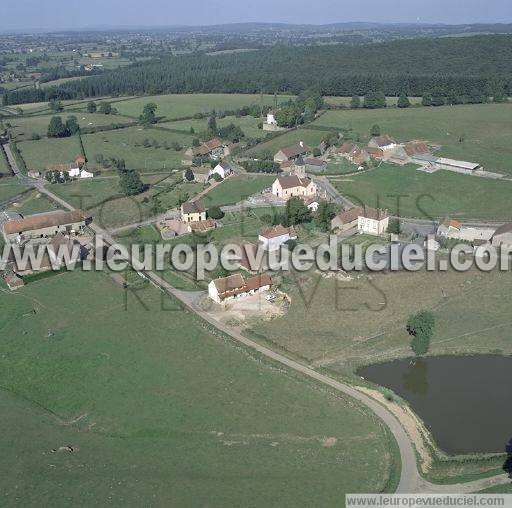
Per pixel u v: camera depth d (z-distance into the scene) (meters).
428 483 89.25
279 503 86.25
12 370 124.31
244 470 93.56
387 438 98.88
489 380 115.56
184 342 130.88
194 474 93.31
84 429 106.00
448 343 127.88
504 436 100.00
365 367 121.19
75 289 158.75
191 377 118.38
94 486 91.75
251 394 112.31
